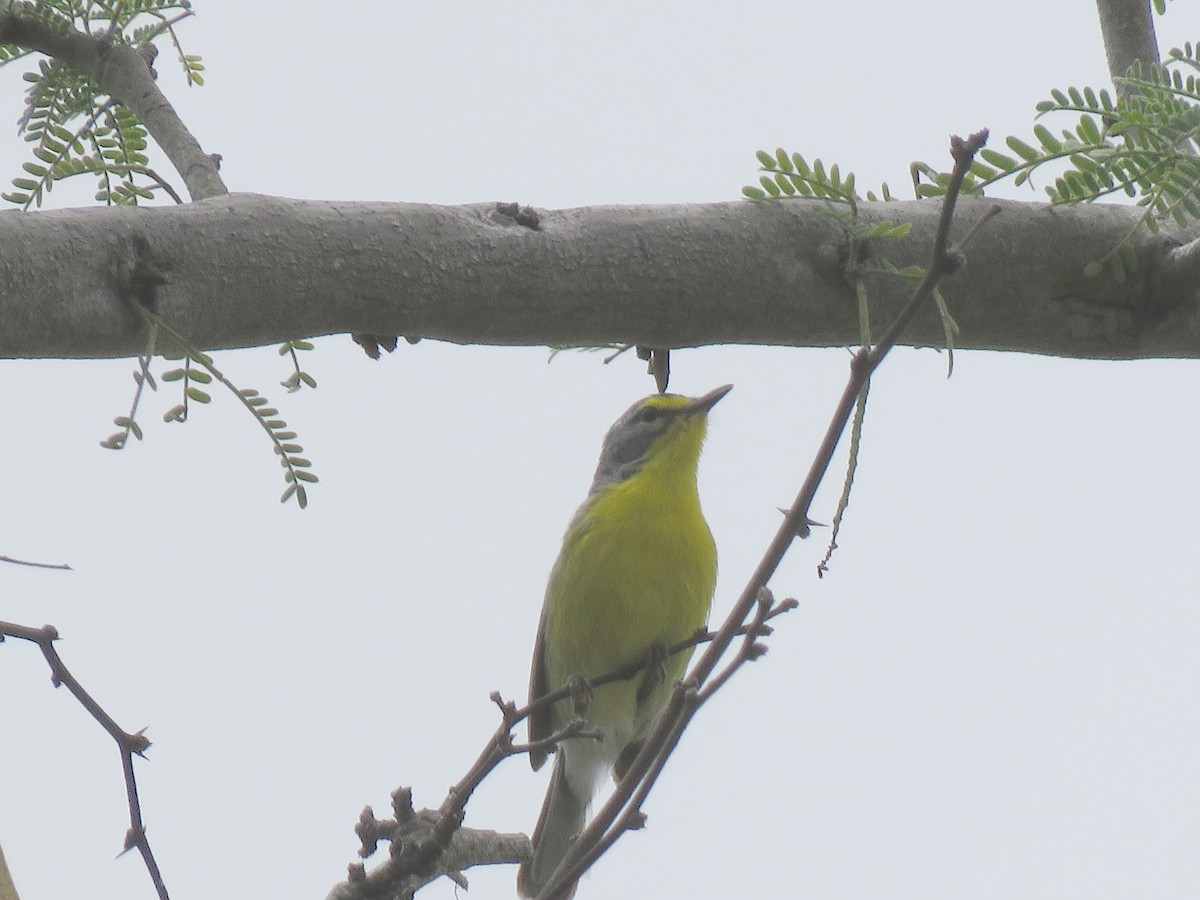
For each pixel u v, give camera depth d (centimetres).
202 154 921
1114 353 932
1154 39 1046
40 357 739
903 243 873
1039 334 922
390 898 654
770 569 601
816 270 862
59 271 720
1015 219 898
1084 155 827
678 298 841
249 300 764
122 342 745
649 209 851
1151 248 913
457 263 802
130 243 739
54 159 1030
